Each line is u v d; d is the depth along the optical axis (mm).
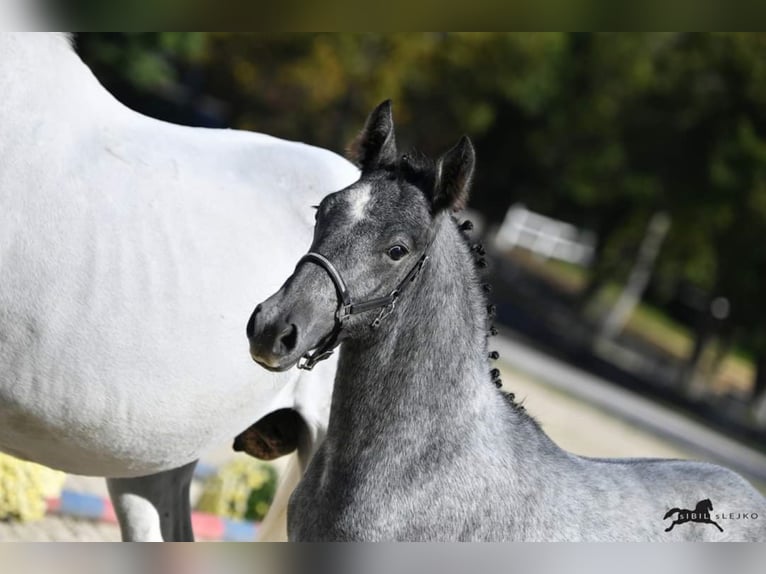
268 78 37844
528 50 39438
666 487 7137
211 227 7359
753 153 41500
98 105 7383
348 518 6430
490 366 6891
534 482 6637
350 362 6551
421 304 6426
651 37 42750
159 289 7098
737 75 42062
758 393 42594
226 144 7973
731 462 29359
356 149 6691
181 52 34531
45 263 6816
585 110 43500
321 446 7059
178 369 7176
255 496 12156
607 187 44500
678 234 43500
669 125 42969
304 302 5969
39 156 6879
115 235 7016
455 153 6242
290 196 7848
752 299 42594
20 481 10648
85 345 6926
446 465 6441
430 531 6410
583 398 29500
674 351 50844
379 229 6137
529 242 60594
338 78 37469
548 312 46250
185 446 7512
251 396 7574
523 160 45719
